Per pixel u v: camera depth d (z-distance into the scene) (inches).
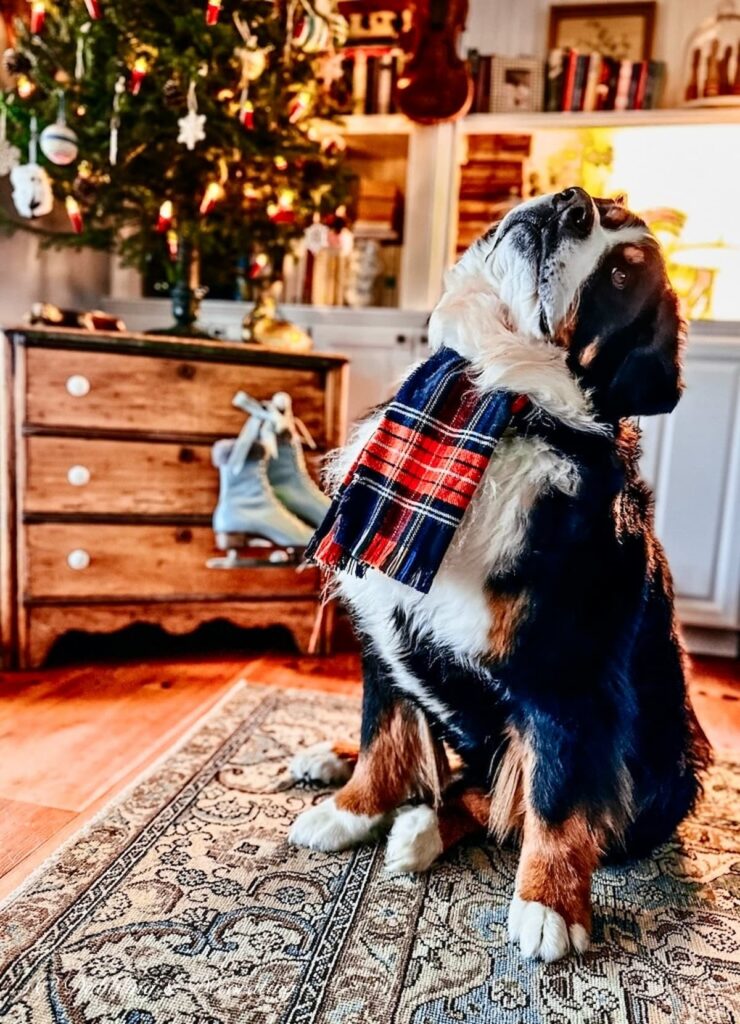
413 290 94.8
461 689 37.7
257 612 74.7
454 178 92.5
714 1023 30.3
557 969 32.9
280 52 71.8
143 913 34.9
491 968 32.7
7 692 62.6
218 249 82.6
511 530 32.9
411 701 41.5
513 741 38.5
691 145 95.7
